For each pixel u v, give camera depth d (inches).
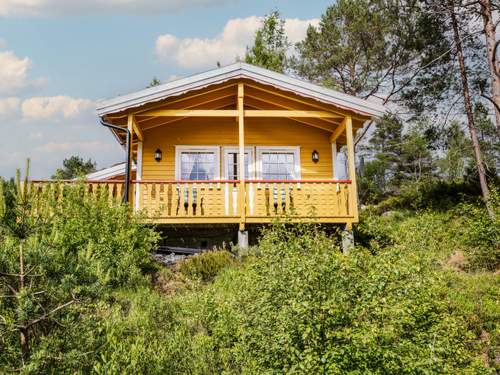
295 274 187.9
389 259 199.8
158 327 254.5
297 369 177.6
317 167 562.9
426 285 206.7
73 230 335.6
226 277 358.9
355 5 885.8
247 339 212.4
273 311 196.2
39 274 159.5
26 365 146.3
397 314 179.0
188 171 552.4
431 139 707.4
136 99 471.5
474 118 666.8
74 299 163.0
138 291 312.5
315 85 489.4
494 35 566.3
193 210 488.7
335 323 177.8
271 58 889.5
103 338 181.6
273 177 557.9
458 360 216.8
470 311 315.0
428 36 687.7
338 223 474.0
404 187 1040.2
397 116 800.3
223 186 480.7
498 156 787.4
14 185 175.6
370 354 175.0
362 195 998.4
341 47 901.2
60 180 388.2
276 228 325.1
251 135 562.6
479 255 422.3
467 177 755.4
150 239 388.2
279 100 521.3
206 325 258.8
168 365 211.3
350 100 489.4
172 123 558.6
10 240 161.9
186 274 377.4
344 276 184.7
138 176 540.1
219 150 558.3
